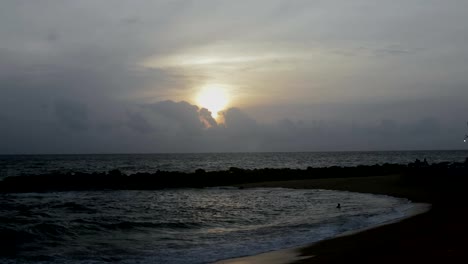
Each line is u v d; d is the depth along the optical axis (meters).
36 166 93.69
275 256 12.91
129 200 31.34
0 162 119.19
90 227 18.09
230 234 16.75
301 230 17.25
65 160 143.38
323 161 122.12
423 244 12.84
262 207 25.25
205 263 12.38
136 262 12.63
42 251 14.07
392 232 15.62
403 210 22.28
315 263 11.55
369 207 24.12
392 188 33.81
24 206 27.08
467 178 32.34
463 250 11.70
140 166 95.62
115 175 48.22
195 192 37.75
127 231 17.56
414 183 35.28
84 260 12.90
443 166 36.88
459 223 16.58
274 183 43.62
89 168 85.19
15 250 14.19
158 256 13.31
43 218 21.14
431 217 19.03
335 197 30.30
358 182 39.38
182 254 13.52
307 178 50.78
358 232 16.27
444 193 29.02
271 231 17.22
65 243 15.30
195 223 19.47
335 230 17.05
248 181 47.91
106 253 13.77
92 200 31.84
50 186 43.62
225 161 133.00
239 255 13.25
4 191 40.56
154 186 44.09
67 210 24.83
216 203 27.98
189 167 91.75
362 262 11.13
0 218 20.78
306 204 26.34
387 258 11.34
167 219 20.84
